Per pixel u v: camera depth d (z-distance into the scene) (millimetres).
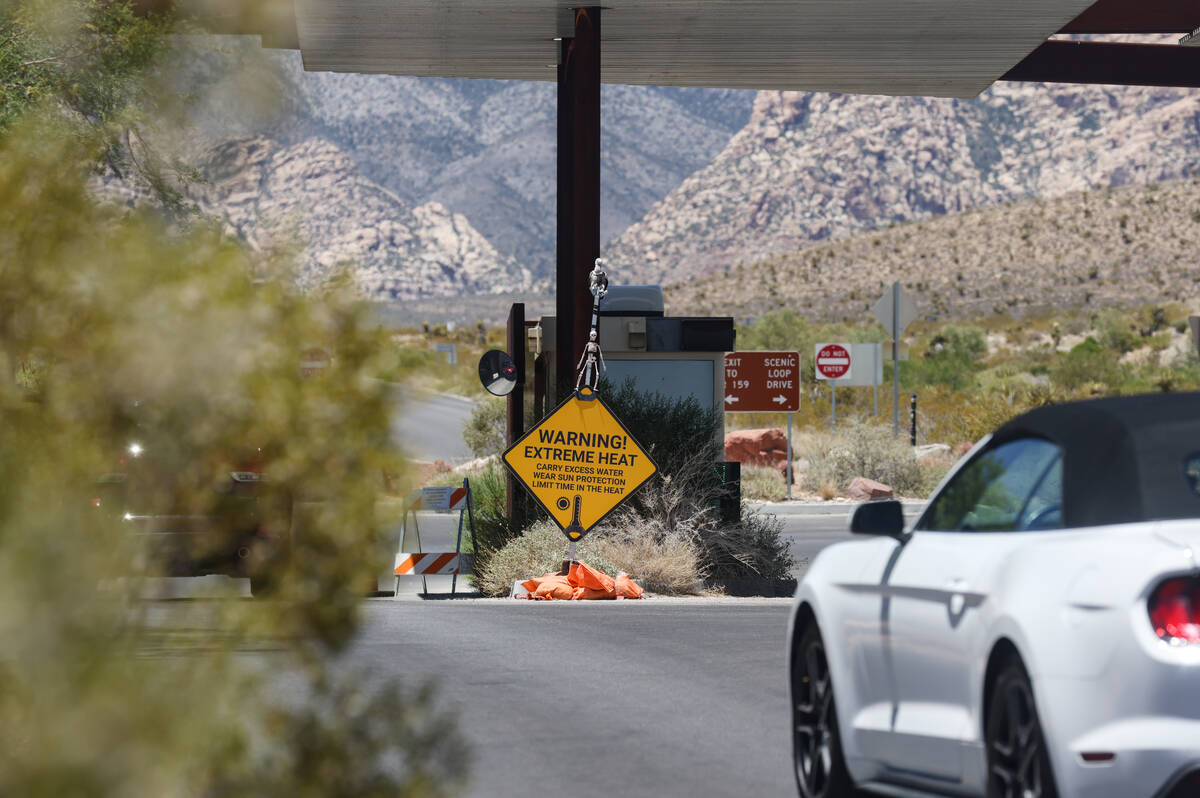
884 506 21328
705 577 58625
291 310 14148
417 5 62156
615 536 58625
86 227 14398
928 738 19484
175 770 12469
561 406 54938
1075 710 16234
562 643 40812
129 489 13609
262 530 14109
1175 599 16047
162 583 13656
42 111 15047
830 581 22859
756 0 62031
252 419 14039
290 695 19859
